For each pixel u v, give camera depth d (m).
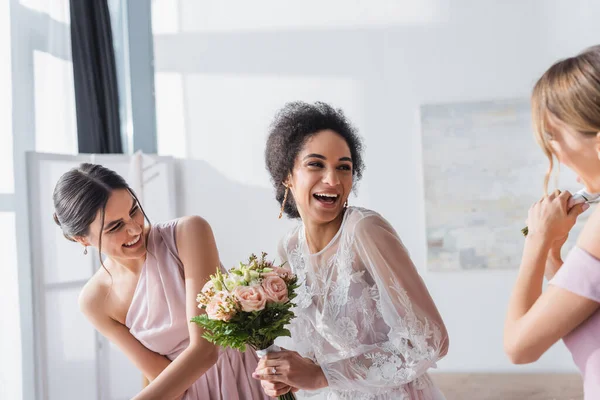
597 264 1.07
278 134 1.65
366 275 1.60
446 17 4.61
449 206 4.55
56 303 3.63
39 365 3.49
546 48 4.47
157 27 5.04
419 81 4.64
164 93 5.02
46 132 3.86
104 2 4.54
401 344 1.52
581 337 1.12
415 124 4.64
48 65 3.90
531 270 1.19
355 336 1.58
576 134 1.07
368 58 4.72
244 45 4.93
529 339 1.12
